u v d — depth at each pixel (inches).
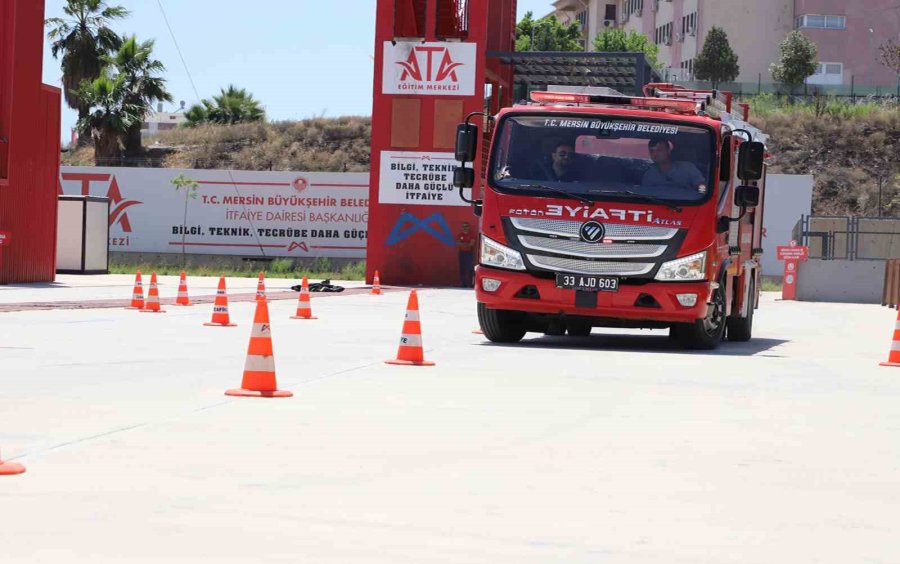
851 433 379.6
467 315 954.1
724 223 673.6
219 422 356.2
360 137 3016.7
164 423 351.3
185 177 2150.6
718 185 656.4
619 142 660.7
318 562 211.2
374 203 1518.2
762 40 3299.7
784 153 2785.4
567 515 253.6
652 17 3740.2
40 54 1326.3
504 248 662.5
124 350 580.4
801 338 852.0
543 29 3737.7
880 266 1590.8
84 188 2175.2
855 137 2810.0
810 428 387.2
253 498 259.6
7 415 358.6
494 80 1571.1
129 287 1255.5
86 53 2743.6
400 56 1507.1
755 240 820.6
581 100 684.7
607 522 248.5
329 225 2126.0
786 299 1609.3
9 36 1254.3
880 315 1224.2
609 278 649.6
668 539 235.9
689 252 646.5
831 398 470.0
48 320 766.5
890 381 544.7
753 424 391.2
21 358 533.6
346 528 236.5
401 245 1515.7
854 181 2679.6
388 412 388.5
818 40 3262.8
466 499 265.7
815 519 257.8
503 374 514.0
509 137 671.8
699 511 261.6
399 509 254.2
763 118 2893.7
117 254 2170.3
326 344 642.8
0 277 1277.1
